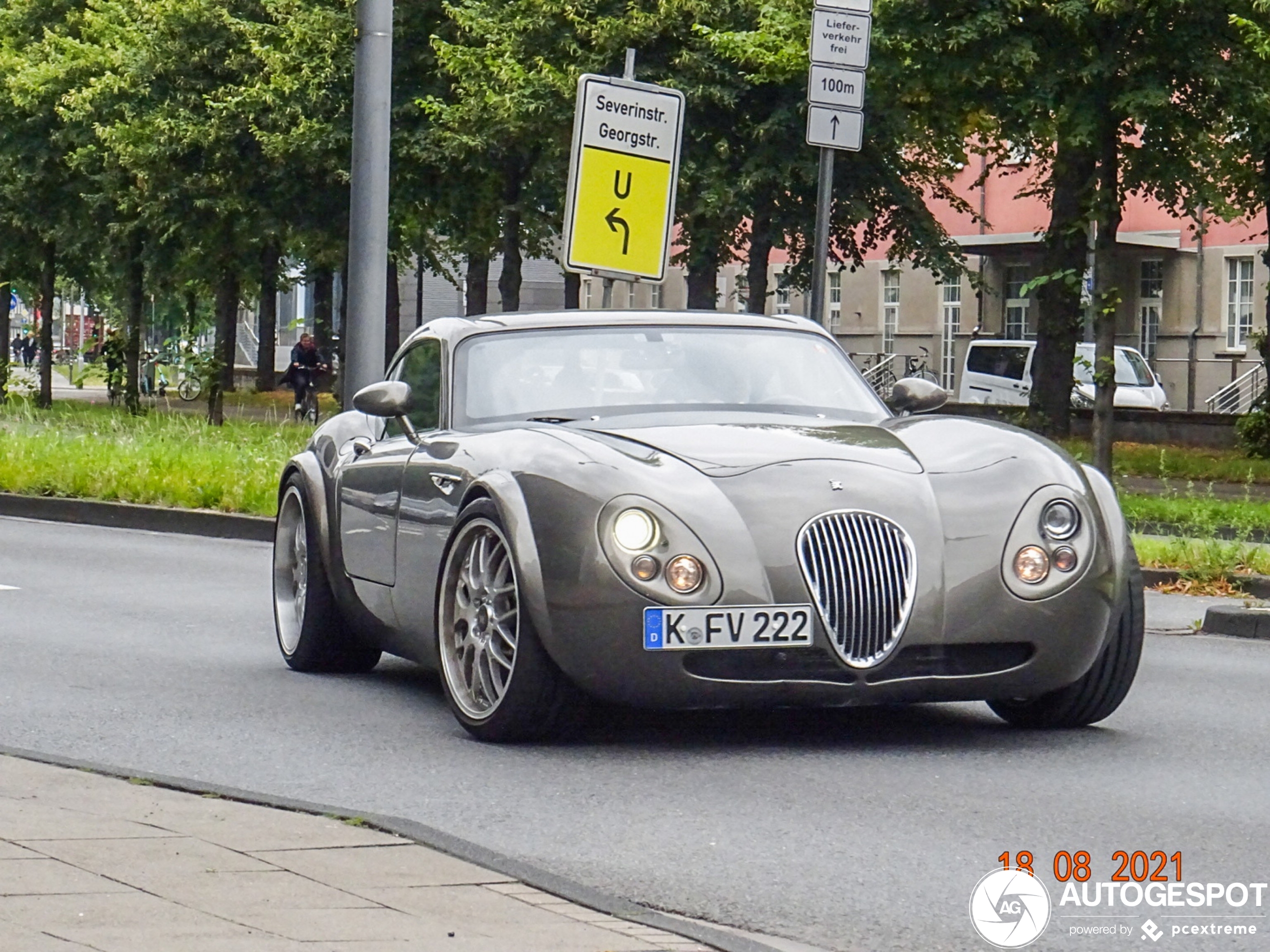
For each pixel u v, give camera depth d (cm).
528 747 1026
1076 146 3041
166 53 5059
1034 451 1041
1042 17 3131
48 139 5903
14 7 6338
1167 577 2020
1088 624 997
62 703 1169
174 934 607
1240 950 657
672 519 962
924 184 4691
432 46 4591
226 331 8031
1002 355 6016
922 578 967
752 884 740
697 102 3975
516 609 1013
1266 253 4669
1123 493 3094
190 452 2973
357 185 2412
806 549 965
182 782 871
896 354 7788
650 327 1201
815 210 4131
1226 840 815
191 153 5066
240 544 2383
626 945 621
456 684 1067
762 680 964
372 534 1205
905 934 674
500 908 665
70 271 6656
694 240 4181
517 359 1175
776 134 3934
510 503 1005
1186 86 3125
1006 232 7206
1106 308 2984
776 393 1155
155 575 1973
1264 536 2461
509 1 4353
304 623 1302
